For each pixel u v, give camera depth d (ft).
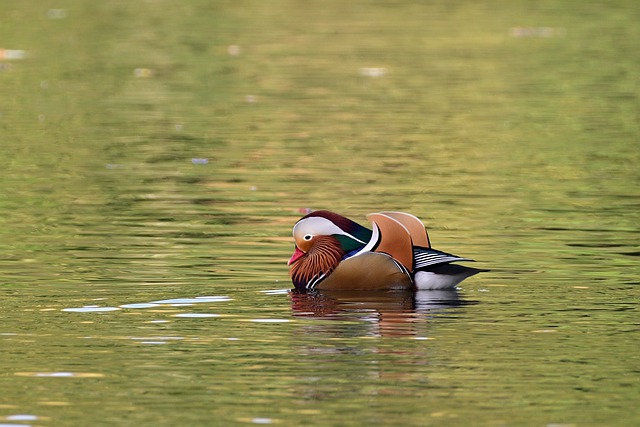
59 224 55.21
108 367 33.42
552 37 127.03
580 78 103.65
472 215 57.62
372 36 127.34
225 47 120.47
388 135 80.59
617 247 50.11
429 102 93.20
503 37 126.93
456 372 32.91
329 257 42.78
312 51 118.21
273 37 126.72
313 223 43.21
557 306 40.01
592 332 36.78
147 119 86.17
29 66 108.68
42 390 31.65
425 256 42.93
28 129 82.07
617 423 29.22
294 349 35.09
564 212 58.13
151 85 100.53
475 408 30.14
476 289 42.60
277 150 75.46
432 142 78.23
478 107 91.09
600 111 89.30
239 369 33.22
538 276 44.55
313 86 100.27
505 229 54.24
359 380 32.27
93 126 83.41
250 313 39.29
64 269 45.73
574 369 33.14
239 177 67.31
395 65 110.63
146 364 33.73
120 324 37.81
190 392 31.40
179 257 48.01
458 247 50.26
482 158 73.05
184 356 34.42
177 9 146.41
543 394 31.17
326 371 33.01
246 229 53.98
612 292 41.93
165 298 41.14
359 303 40.68
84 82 101.50
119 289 42.50
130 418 29.60
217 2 152.35
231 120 85.97
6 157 72.84
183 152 74.74
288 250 49.47
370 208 59.31
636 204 60.08
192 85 100.63
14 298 41.09
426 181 66.33
